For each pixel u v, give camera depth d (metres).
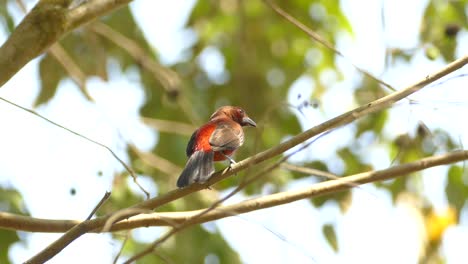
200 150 10.22
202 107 17.50
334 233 12.85
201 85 18.00
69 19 8.49
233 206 8.64
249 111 17.69
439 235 13.63
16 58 8.20
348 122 8.17
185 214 8.66
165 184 14.21
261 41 18.38
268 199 8.71
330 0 18.19
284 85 18.05
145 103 17.09
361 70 9.92
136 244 13.46
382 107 8.18
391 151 14.78
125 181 12.27
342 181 8.80
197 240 14.14
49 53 15.10
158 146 16.33
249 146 16.06
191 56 18.19
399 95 8.36
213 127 10.77
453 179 13.73
